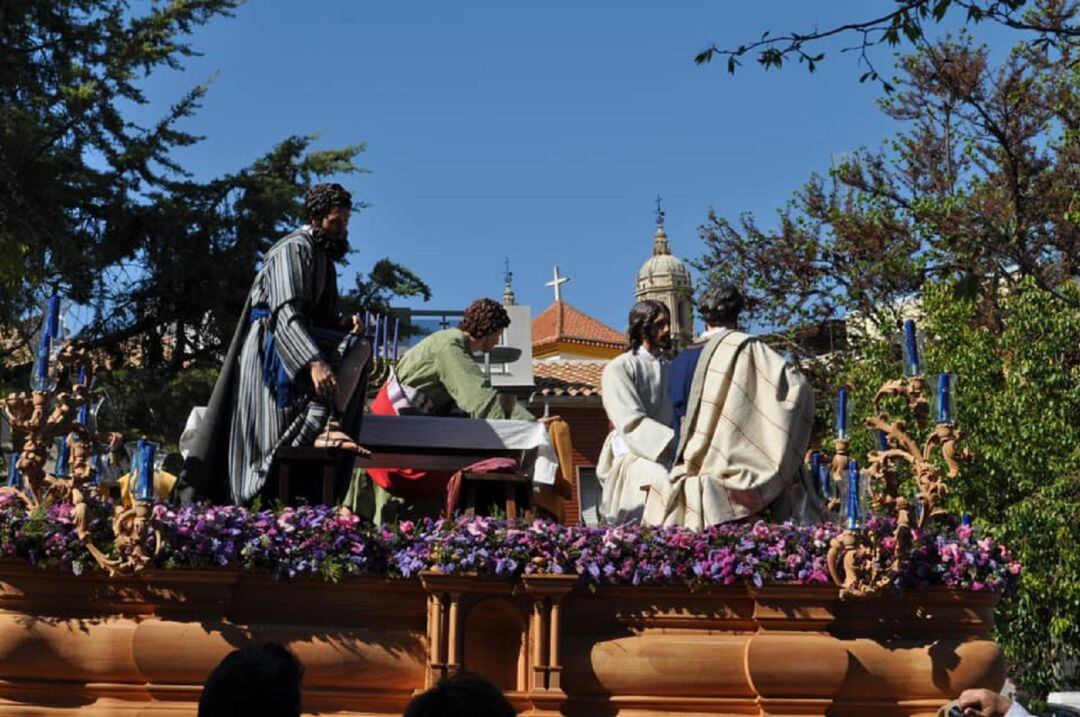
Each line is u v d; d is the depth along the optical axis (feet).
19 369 81.46
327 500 28.73
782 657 26.68
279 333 29.53
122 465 30.81
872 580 27.30
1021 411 66.49
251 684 12.27
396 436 31.99
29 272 80.43
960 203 100.89
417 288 107.14
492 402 32.94
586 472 108.37
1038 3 88.48
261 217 99.71
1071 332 67.41
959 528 29.30
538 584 26.40
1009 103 104.63
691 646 26.84
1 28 87.35
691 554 27.22
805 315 113.70
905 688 27.58
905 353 29.76
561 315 164.35
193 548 25.61
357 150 106.83
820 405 106.73
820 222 115.24
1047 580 65.41
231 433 30.12
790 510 29.96
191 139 98.68
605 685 26.66
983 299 85.71
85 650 25.31
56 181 87.04
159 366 96.37
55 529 25.38
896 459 29.19
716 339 30.30
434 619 26.25
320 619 26.43
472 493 30.17
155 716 24.99
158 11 95.71
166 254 96.37
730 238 117.50
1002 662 28.35
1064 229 102.73
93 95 91.50
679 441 30.30
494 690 11.38
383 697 26.21
